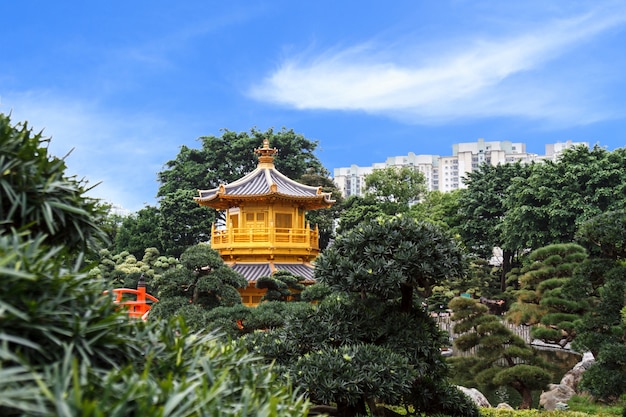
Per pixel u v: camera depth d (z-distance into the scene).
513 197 40.19
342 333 8.65
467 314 20.97
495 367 19.67
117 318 2.79
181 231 43.75
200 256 16.59
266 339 9.04
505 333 20.30
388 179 49.44
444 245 8.89
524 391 18.75
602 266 15.16
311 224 45.34
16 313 2.13
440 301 35.56
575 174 36.66
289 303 16.00
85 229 3.25
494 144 101.94
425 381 9.75
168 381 2.33
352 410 8.89
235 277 17.06
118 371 2.42
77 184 3.31
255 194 24.88
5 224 2.79
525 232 37.69
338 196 48.38
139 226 45.81
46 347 2.32
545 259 22.77
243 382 3.11
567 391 19.77
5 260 2.05
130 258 37.38
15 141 2.91
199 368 3.06
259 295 24.28
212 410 2.31
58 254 2.94
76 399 1.89
